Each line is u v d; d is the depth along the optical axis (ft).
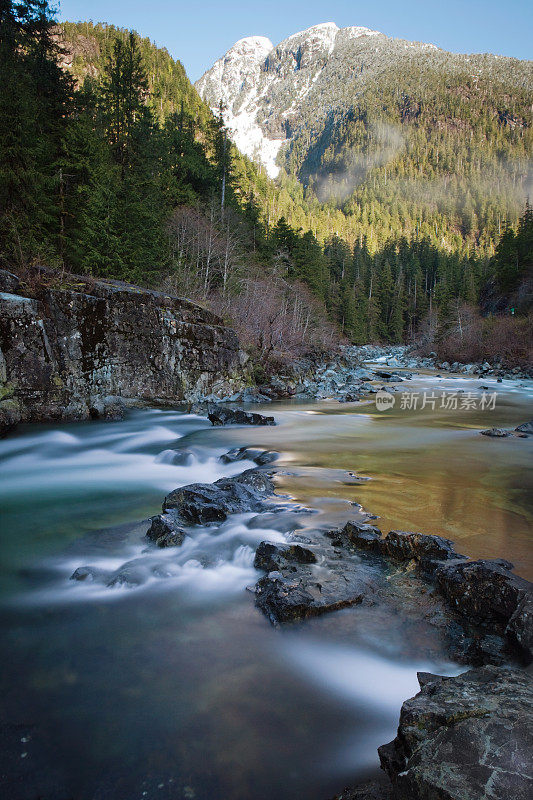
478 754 7.77
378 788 8.80
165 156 140.56
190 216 123.95
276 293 144.97
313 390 95.20
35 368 48.57
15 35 93.86
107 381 57.41
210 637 14.29
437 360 203.00
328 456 39.50
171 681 12.31
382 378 138.31
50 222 81.92
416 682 12.41
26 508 26.81
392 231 629.10
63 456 41.09
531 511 25.12
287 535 21.76
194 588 17.35
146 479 33.96
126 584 17.31
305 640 14.10
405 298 358.23
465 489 29.37
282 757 10.00
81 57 394.11
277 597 15.57
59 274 55.83
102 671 12.71
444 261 412.36
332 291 266.16
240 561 19.49
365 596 16.37
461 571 16.06
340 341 229.66
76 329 53.16
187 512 23.65
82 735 10.53
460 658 13.14
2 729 10.64
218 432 51.67
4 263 58.65
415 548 18.94
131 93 115.14
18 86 70.08
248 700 11.66
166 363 66.13
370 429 54.65
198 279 121.90
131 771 9.62
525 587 14.21
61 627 14.82
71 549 20.67
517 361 155.43
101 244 81.66
